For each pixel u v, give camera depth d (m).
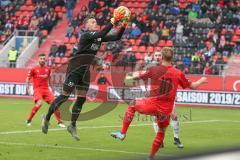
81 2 80.00
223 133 30.48
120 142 25.05
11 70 63.00
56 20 77.25
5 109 45.97
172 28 70.12
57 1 79.50
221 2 72.31
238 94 54.62
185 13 72.50
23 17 79.00
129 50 63.34
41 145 23.25
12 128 30.55
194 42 67.31
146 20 72.25
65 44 73.62
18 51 73.00
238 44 67.31
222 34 68.06
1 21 78.81
